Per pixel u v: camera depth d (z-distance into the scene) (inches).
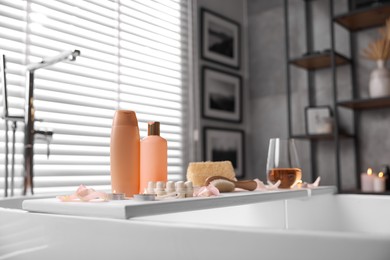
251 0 120.7
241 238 20.6
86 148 77.1
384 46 93.0
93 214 25.9
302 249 19.3
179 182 29.8
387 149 96.5
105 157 80.3
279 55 114.6
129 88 85.2
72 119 75.0
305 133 107.0
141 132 86.2
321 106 102.5
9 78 67.3
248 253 20.5
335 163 100.0
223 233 21.0
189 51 100.3
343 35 104.7
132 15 87.0
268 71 116.0
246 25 121.0
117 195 28.4
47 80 71.4
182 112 97.0
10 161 65.6
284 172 38.7
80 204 26.7
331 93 105.5
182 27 99.0
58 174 71.7
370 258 18.0
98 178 78.5
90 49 78.3
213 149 104.1
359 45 102.0
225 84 110.0
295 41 112.5
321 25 108.7
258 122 116.6
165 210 25.3
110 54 81.7
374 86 92.0
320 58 98.5
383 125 97.5
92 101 78.3
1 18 67.2
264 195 33.2
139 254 23.5
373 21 97.2
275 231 20.0
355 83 101.8
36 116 70.0
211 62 106.6
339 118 103.3
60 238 27.2
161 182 30.3
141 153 33.5
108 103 81.0
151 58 90.6
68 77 74.7
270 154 39.8
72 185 73.8
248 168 116.3
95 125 78.2
